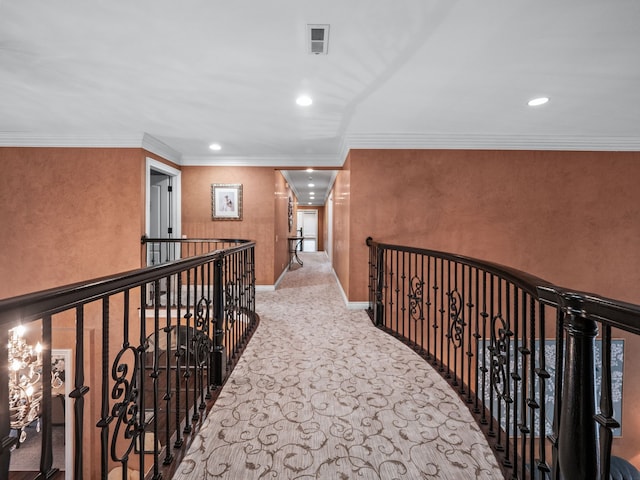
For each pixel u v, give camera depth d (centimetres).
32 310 79
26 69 245
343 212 509
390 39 207
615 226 428
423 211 426
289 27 195
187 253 545
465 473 147
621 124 371
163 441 363
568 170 426
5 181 417
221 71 248
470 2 174
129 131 404
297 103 311
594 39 206
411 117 350
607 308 81
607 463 85
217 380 223
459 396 210
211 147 484
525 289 135
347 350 285
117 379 116
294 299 491
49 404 88
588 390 92
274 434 172
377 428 178
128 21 189
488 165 425
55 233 421
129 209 422
